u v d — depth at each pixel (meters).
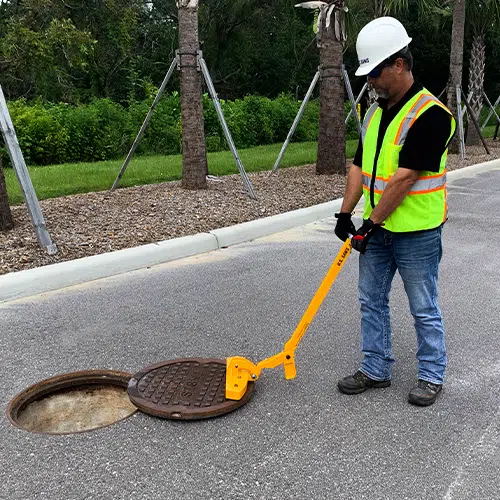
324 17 10.32
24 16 20.53
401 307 4.91
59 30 19.55
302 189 9.50
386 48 3.00
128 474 2.79
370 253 3.41
